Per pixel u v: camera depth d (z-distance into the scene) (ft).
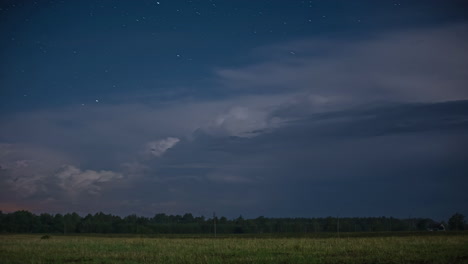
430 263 87.40
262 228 528.63
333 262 90.48
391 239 165.99
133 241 187.73
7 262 95.04
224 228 529.04
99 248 134.72
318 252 110.93
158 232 515.50
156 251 120.26
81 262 95.96
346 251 112.06
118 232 520.83
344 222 557.74
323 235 299.38
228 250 120.47
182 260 95.35
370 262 89.76
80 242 177.68
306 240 175.32
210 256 102.32
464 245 125.39
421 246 123.03
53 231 544.62
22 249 130.62
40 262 95.71
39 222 550.77
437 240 152.25
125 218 568.00
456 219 445.78
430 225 431.84
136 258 100.53
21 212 558.97
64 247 140.56
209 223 551.59
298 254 106.42
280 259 96.32
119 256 105.91
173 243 163.43
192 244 153.38
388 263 88.43
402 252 104.94
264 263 89.97
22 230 542.57
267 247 130.72
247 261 93.35
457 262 86.53
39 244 159.53
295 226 540.93
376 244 134.00
